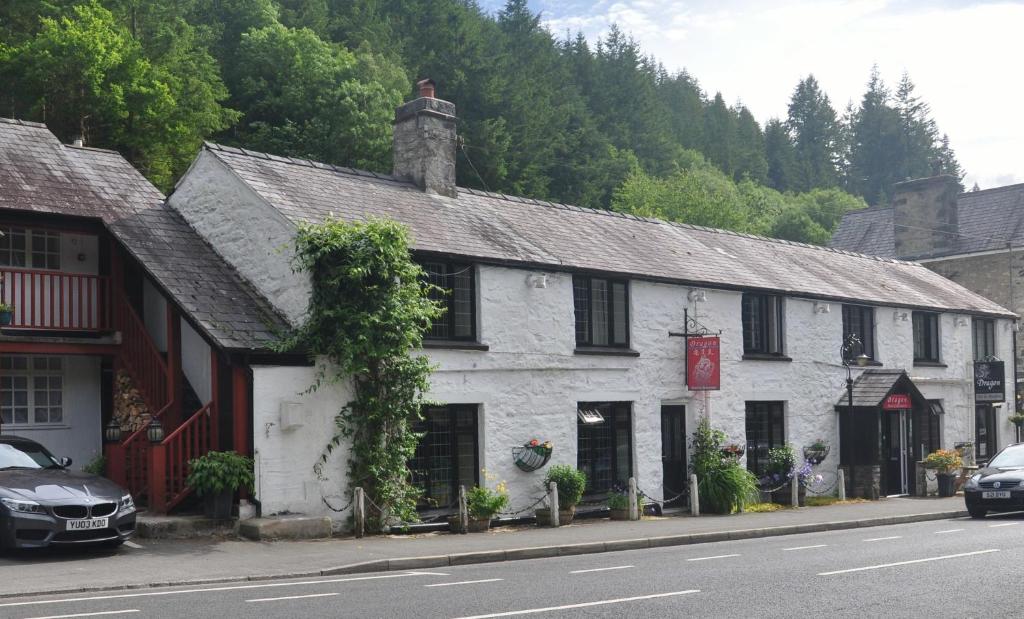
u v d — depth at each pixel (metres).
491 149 48.12
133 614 8.53
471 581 10.89
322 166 19.53
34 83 35.19
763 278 23.73
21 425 17.42
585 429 19.67
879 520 19.17
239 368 15.16
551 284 19.09
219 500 14.74
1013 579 10.73
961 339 29.73
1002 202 39.41
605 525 18.00
